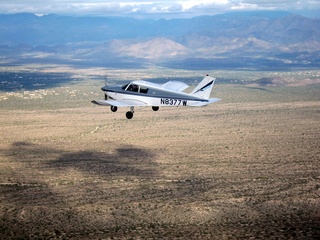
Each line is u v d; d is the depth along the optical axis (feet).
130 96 175.32
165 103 176.55
